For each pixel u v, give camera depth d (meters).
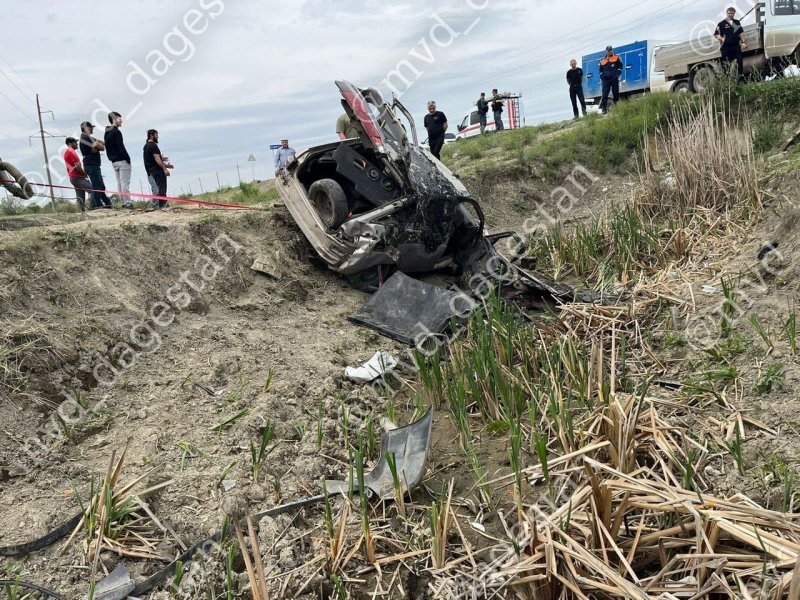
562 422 4.60
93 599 3.42
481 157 14.55
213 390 5.54
